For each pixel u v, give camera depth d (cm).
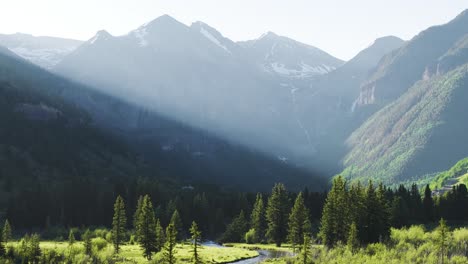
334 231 11456
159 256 10362
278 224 14338
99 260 10294
